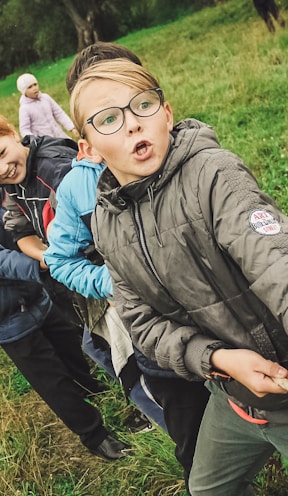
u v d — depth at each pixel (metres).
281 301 1.31
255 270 1.35
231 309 1.52
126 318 1.74
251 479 2.02
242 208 1.39
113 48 2.23
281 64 8.08
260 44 9.45
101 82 1.49
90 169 2.24
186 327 1.63
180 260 1.52
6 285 2.96
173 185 1.50
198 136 1.51
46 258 2.38
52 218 2.61
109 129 1.49
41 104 6.97
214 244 1.47
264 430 1.67
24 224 2.84
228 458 1.89
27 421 3.60
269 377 1.47
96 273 2.28
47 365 3.09
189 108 7.66
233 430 1.80
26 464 3.31
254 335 1.52
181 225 1.49
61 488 3.17
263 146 5.69
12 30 30.34
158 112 1.49
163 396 2.24
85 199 2.23
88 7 27.12
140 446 3.00
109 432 3.22
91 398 3.58
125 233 1.60
